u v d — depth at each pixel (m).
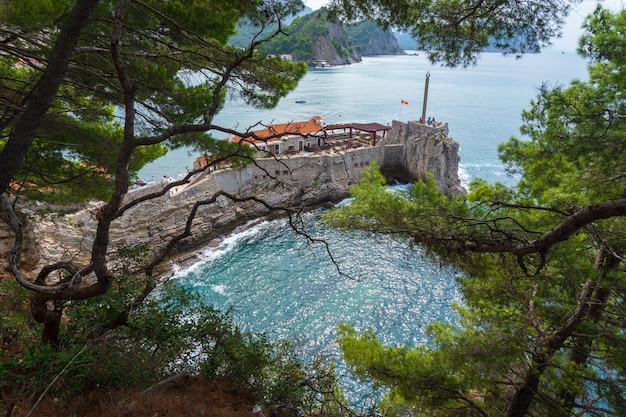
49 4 8.87
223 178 48.78
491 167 76.88
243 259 42.25
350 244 45.09
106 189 15.50
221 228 47.16
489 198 11.89
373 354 11.62
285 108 118.25
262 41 8.02
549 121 12.03
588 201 9.95
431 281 38.44
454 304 13.68
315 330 31.81
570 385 10.95
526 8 7.84
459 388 11.26
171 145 13.49
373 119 110.19
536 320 10.65
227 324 11.13
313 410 11.41
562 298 10.87
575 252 9.88
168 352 9.76
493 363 10.94
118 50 6.36
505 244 7.91
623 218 10.15
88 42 10.56
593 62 10.92
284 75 11.47
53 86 6.47
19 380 7.13
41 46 9.81
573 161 11.23
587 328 10.74
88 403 7.66
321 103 129.25
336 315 33.69
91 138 13.38
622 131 9.91
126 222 39.25
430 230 8.79
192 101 12.44
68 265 8.39
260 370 10.52
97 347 8.80
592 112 10.66
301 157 54.97
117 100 11.34
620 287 9.67
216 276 39.16
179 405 8.29
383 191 10.29
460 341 11.68
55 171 14.46
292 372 10.87
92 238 34.81
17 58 10.34
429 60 9.54
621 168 9.66
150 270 9.83
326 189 56.31
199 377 10.13
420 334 31.92
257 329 31.84
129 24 10.51
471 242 8.45
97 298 9.36
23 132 6.39
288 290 37.00
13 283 10.04
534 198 12.43
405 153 65.81
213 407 8.77
